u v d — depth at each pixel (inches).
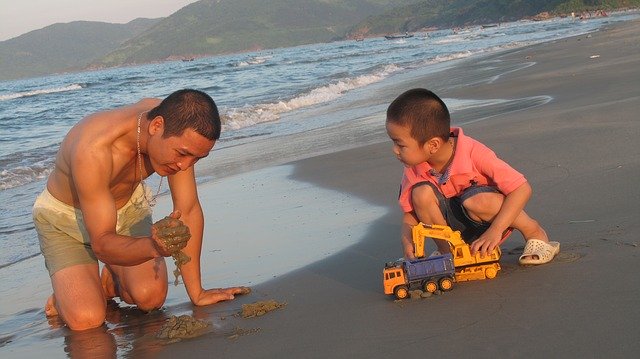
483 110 416.2
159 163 131.8
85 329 144.4
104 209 134.1
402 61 1273.4
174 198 148.8
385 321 116.8
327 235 186.4
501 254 144.9
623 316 101.0
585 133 258.5
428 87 649.0
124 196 156.0
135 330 138.8
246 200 247.4
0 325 154.1
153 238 123.6
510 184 131.7
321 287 145.1
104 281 162.6
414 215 142.5
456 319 111.7
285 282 152.0
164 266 154.4
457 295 123.4
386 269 128.6
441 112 129.7
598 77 496.4
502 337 101.5
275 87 880.9
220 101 706.8
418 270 126.0
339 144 361.4
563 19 4781.0
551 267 129.4
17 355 132.1
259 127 490.3
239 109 579.8
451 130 137.8
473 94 526.9
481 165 134.1
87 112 823.7
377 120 441.1
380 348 105.4
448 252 143.2
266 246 184.5
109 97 1090.7
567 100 393.7
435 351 101.0
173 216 125.9
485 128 315.3
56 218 150.9
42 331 147.0
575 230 150.9
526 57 917.2
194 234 148.0
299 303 136.5
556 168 213.6
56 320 154.2
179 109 124.6
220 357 113.7
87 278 149.6
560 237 148.0
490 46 1528.1
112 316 152.6
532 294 116.7
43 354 131.2
